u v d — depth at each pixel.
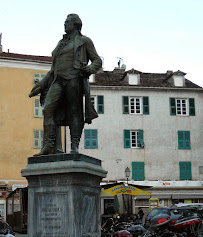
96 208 7.18
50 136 7.24
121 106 39.41
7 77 36.88
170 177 38.91
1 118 36.16
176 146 39.66
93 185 7.12
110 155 38.28
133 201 36.97
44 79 7.77
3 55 38.16
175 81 41.28
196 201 38.88
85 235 6.67
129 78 40.59
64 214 6.60
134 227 17.81
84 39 7.50
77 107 7.37
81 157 6.71
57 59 7.44
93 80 39.84
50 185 6.75
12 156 35.78
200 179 39.41
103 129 38.62
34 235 6.76
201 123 40.62
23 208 24.66
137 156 38.72
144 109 39.78
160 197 37.97
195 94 40.97
